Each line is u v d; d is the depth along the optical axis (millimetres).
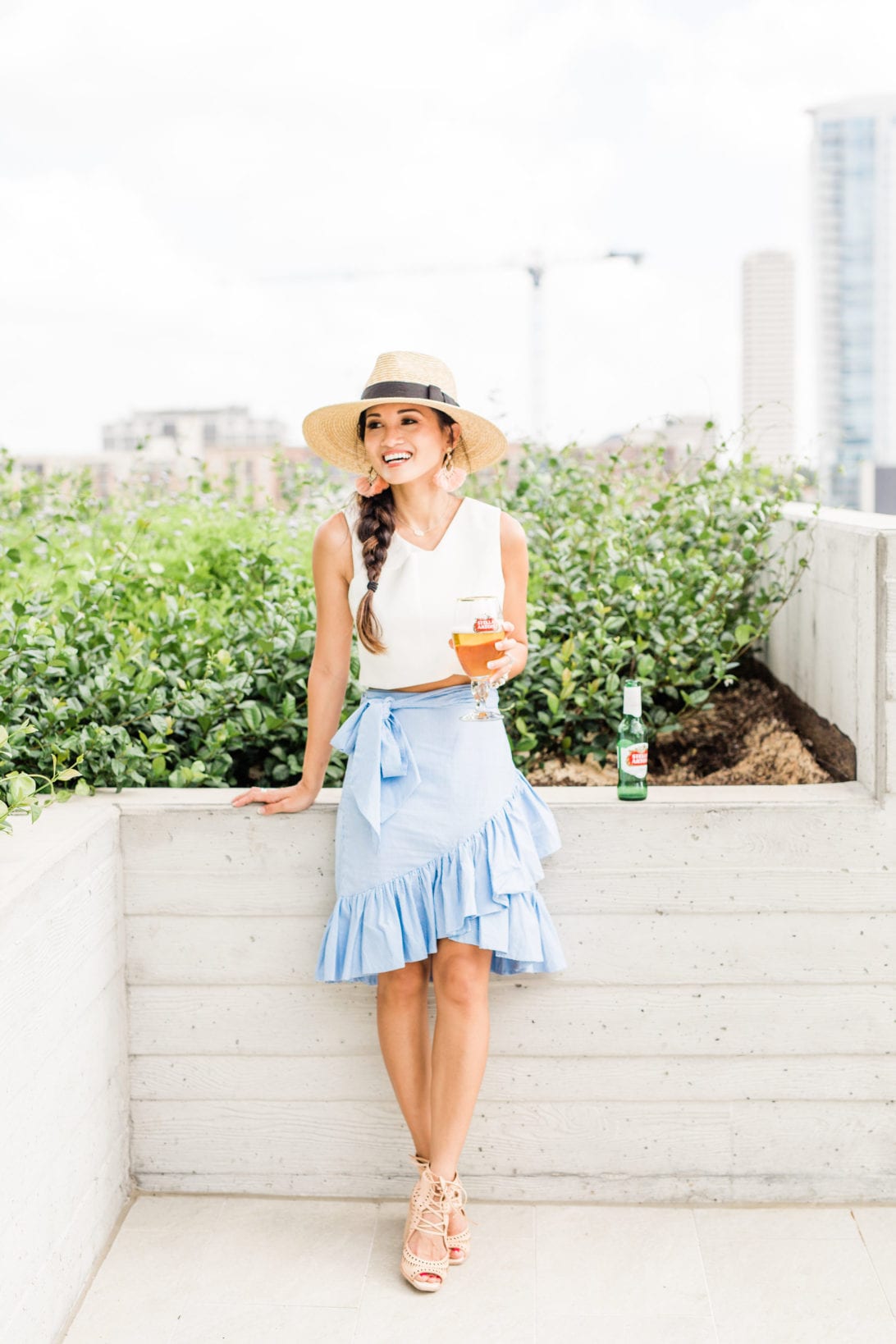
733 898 2555
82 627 3113
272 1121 2684
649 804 2535
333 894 2596
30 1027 2066
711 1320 2256
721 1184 2646
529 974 2598
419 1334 2232
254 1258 2471
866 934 2557
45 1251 2152
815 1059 2602
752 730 3453
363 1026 2639
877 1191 2633
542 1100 2641
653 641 3430
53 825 2387
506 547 2467
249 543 4168
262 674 3117
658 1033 2609
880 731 2500
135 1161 2705
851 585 2693
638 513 3980
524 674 3234
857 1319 2252
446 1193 2389
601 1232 2547
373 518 2402
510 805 2422
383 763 2361
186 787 2850
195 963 2635
